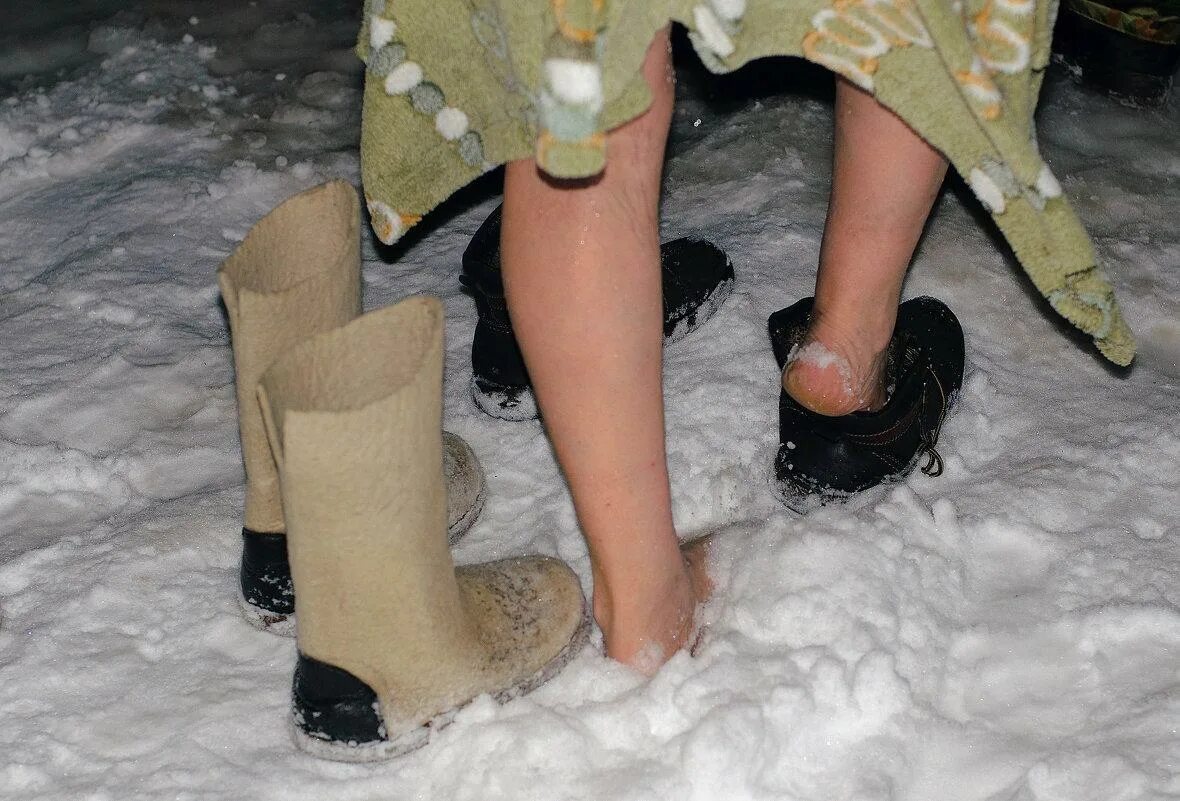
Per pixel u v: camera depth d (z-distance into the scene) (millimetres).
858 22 1210
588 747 1358
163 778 1363
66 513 1826
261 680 1505
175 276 2402
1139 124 2764
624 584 1379
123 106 3049
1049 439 1896
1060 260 1311
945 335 1885
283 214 1440
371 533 1229
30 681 1500
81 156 2877
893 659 1427
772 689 1389
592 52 1056
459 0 1190
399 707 1357
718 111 2865
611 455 1287
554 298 1215
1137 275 2275
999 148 1228
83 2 3592
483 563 1542
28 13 3539
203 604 1622
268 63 3244
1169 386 2020
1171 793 1307
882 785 1324
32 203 2725
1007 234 1315
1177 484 1790
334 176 2736
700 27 1146
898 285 1636
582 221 1188
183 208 2641
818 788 1335
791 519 1646
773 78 2953
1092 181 2547
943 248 2324
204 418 2014
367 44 1301
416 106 1271
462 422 1955
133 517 1787
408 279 2359
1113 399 1987
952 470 1829
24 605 1625
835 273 1621
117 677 1509
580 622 1483
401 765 1374
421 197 1337
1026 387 2023
